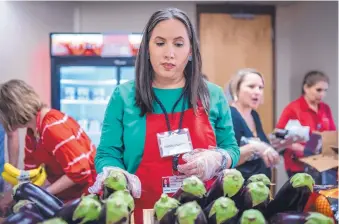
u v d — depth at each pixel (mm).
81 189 2090
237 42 5254
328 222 890
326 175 2445
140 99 1585
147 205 1568
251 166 2627
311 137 2920
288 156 3092
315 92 3611
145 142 1581
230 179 979
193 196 977
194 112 1606
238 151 1671
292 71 5281
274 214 954
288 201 980
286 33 5277
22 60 4500
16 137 3164
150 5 5164
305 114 3635
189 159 1450
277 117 5301
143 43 1559
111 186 1014
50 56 4352
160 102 1604
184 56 1503
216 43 5227
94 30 5133
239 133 2713
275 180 4770
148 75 1581
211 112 1645
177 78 1587
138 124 1591
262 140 2906
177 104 1613
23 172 2061
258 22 5254
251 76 2883
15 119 2061
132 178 1125
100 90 4766
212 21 5191
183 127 1601
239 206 964
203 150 1508
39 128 2049
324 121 3658
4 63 4285
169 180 1560
